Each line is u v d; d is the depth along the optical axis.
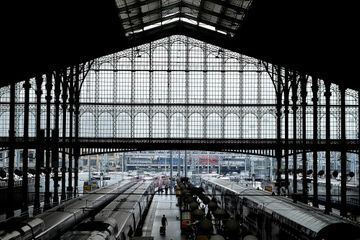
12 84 32.28
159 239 37.12
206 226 27.14
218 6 41.00
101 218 25.53
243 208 41.50
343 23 26.95
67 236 20.50
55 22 29.00
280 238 28.69
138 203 41.72
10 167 31.59
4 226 20.17
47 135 39.81
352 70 32.16
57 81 43.28
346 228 21.72
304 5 27.30
